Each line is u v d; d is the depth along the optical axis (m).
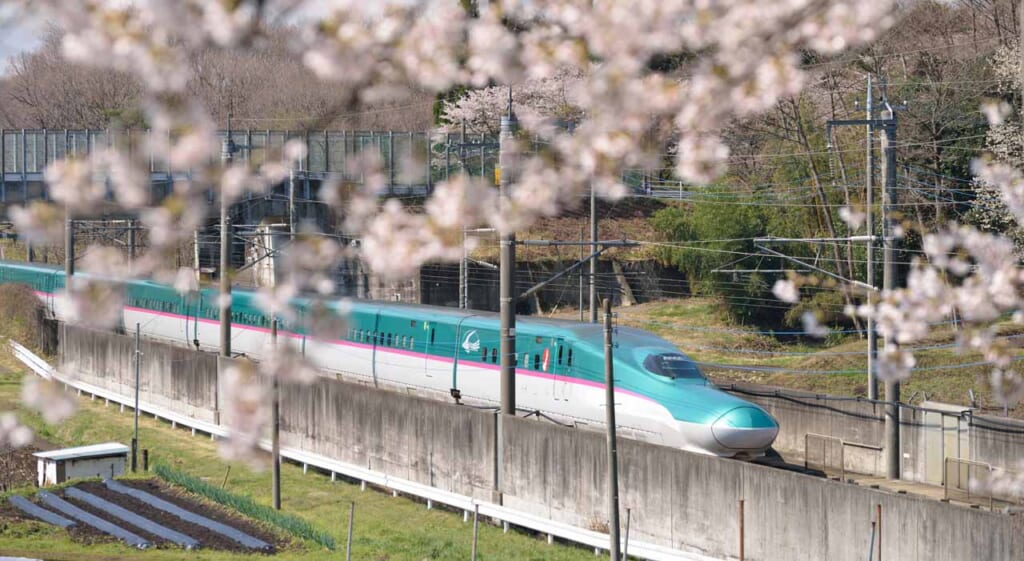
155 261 30.72
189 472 128.75
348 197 36.00
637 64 31.83
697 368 112.06
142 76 27.48
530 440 105.50
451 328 135.12
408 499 117.94
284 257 37.91
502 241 114.94
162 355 163.88
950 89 178.88
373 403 123.31
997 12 181.38
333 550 98.44
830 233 188.12
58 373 187.25
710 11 31.00
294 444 135.25
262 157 30.30
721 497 89.75
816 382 164.00
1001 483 71.94
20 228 28.73
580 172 33.53
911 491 101.19
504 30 31.20
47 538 99.88
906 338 43.59
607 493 98.38
